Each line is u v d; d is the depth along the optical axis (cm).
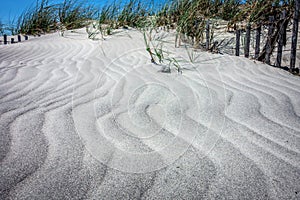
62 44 561
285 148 169
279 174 145
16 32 828
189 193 132
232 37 567
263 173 146
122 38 581
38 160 155
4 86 282
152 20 660
